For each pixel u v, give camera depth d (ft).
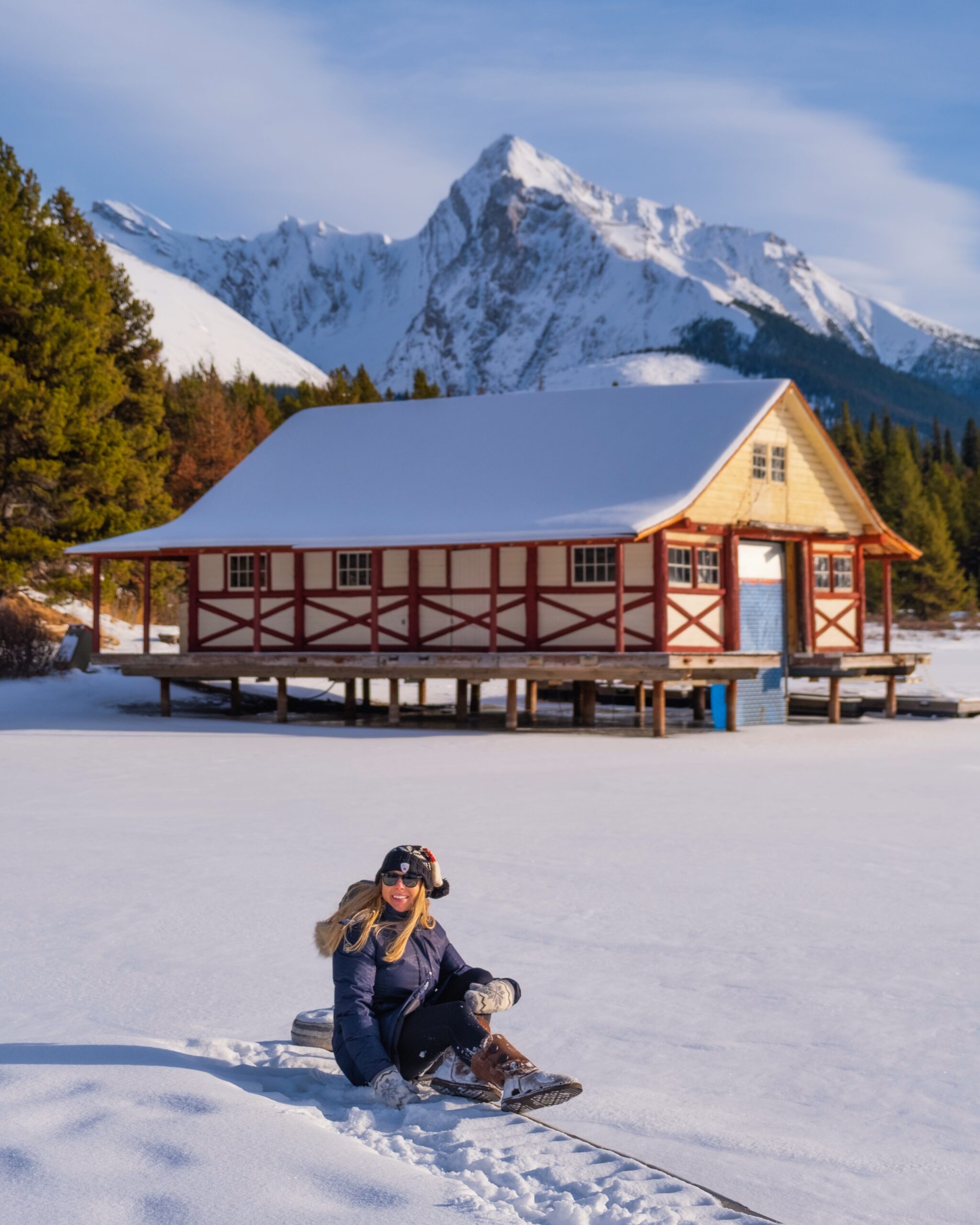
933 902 31.07
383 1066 16.97
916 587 316.81
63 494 130.21
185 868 35.32
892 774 60.29
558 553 91.09
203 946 26.45
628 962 25.39
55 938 27.14
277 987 23.22
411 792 52.80
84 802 49.73
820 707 108.17
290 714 104.06
